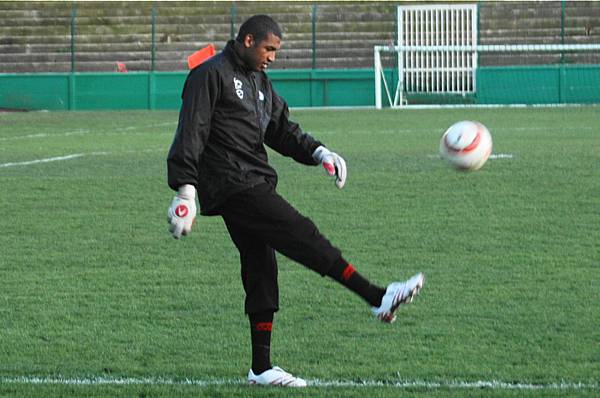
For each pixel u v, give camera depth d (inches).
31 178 1914.4
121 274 1107.3
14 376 738.8
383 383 716.7
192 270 1125.7
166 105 4643.2
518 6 4808.1
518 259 1157.1
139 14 5162.4
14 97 4650.6
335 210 1515.7
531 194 1632.6
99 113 4274.1
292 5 5049.2
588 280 1048.2
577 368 749.3
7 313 940.0
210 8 5142.7
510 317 906.1
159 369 759.7
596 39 4717.0
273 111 716.7
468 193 1657.2
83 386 713.6
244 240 706.8
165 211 1526.8
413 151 2352.4
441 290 1012.5
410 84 4665.4
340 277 668.1
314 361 778.8
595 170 1911.9
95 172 2005.4
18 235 1341.0
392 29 4911.4
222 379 732.0
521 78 4473.4
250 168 685.3
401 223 1401.3
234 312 942.4
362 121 3494.1
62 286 1051.9
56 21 5187.0
